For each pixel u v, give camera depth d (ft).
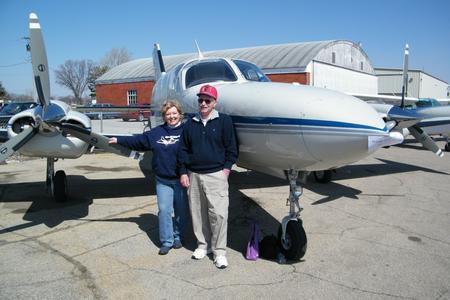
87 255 13.85
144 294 11.09
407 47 40.42
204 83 16.84
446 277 12.08
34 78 16.17
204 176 12.84
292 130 11.93
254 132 13.08
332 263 13.10
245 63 17.92
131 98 123.65
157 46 32.63
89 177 28.32
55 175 20.86
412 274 12.28
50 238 15.61
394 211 19.33
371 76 117.91
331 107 11.48
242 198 21.85
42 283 11.72
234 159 13.00
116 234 16.02
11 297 10.89
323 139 11.43
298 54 92.38
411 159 37.14
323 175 25.34
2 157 16.69
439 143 54.44
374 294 11.05
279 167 13.53
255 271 12.51
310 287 11.46
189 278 12.05
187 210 14.84
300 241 12.83
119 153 17.53
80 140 18.26
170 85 20.15
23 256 13.76
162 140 13.82
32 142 18.28
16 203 21.07
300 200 21.43
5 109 56.85
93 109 24.53
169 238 14.03
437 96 169.07
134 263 13.16
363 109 11.70
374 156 39.42
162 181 13.96
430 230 16.48
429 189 24.13
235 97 14.02
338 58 101.60
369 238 15.48
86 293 11.14
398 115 24.00
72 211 19.45
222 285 11.60
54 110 16.69
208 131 12.71
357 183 25.85
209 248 13.88
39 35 15.67
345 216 18.47
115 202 21.15
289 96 12.40
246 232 16.33
